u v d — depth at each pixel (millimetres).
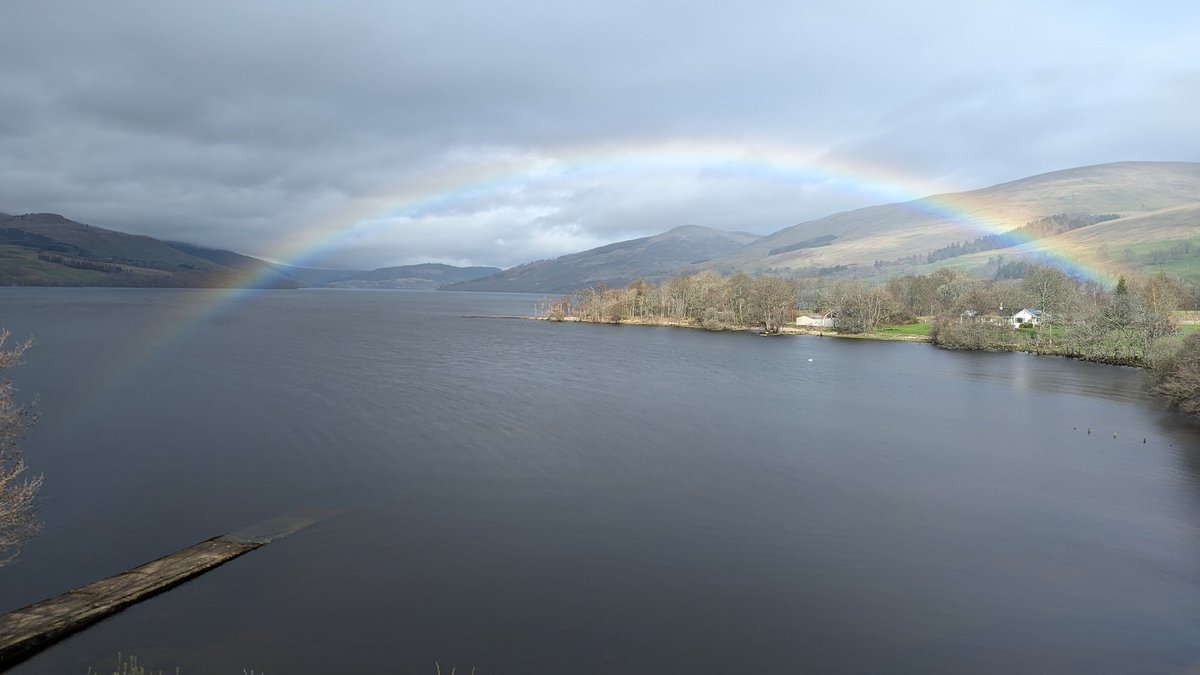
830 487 57562
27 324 199750
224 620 34344
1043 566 42219
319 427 74812
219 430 72688
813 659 31672
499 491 54375
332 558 41562
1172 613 36469
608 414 86375
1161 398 103500
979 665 31297
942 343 199000
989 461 67312
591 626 34281
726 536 46062
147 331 189500
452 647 32188
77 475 56719
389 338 195375
